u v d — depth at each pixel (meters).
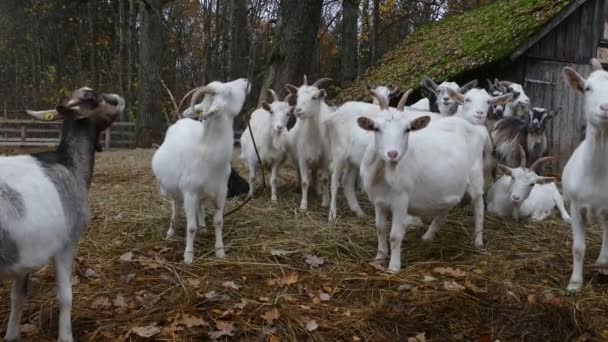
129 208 7.61
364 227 7.02
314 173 8.90
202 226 6.66
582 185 5.07
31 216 3.60
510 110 11.03
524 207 7.78
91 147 4.36
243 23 22.27
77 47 30.70
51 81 29.55
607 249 5.48
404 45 19.39
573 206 5.25
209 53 28.52
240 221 7.18
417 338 4.29
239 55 21.61
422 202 5.84
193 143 5.68
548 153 13.16
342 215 7.67
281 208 7.98
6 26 30.16
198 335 4.22
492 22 14.83
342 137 7.55
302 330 4.35
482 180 6.54
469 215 7.71
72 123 4.28
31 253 3.63
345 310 4.70
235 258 5.83
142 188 9.10
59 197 3.83
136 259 5.68
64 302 3.98
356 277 5.35
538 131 9.42
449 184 5.95
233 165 11.77
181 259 5.90
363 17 28.55
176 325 4.32
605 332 4.43
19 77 31.67
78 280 5.15
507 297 4.91
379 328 4.44
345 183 7.77
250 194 8.81
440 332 4.43
